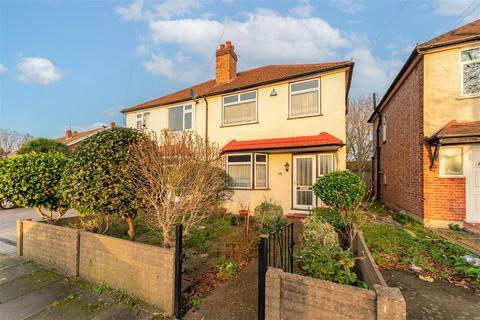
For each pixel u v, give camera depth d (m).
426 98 7.38
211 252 5.27
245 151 9.98
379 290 2.11
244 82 11.65
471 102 6.90
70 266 4.42
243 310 3.17
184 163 6.00
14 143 35.91
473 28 7.48
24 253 5.35
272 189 10.26
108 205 4.62
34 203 5.52
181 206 5.41
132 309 3.32
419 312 3.04
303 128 9.73
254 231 5.93
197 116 12.76
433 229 6.77
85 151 4.71
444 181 7.05
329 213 5.93
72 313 3.25
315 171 9.52
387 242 5.47
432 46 7.18
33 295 3.74
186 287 3.81
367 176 20.86
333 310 2.27
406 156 9.11
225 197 9.88
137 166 4.93
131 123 15.51
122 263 3.72
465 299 3.32
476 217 6.70
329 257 3.16
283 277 2.53
